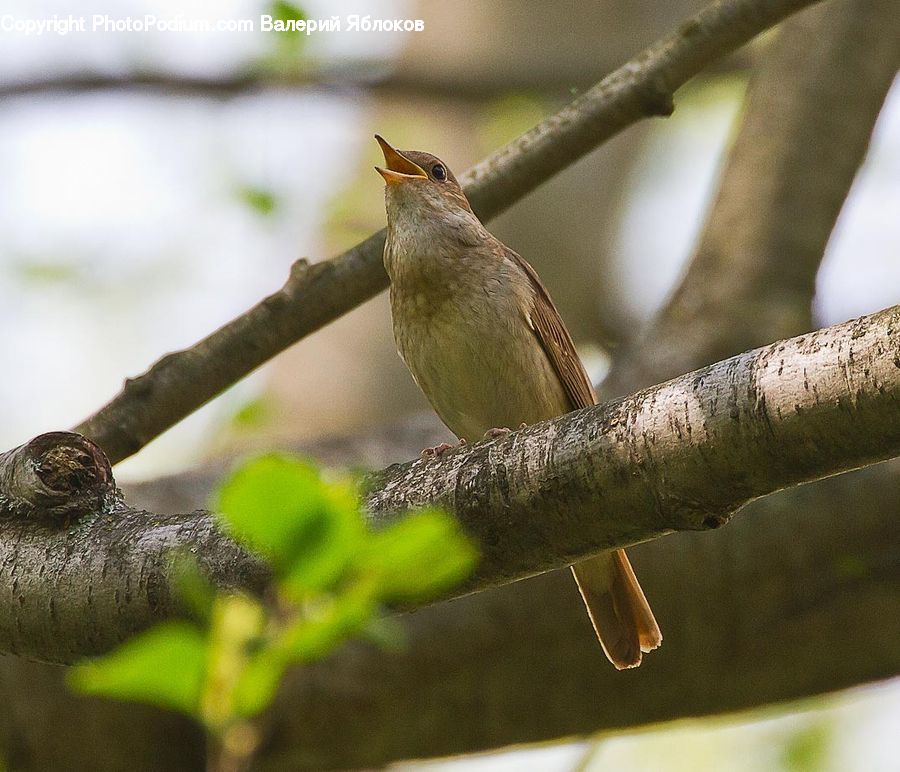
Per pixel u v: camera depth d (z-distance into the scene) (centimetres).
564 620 983
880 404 505
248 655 434
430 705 970
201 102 1318
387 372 1467
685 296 1153
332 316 861
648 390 572
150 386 827
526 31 1541
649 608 913
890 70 1188
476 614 971
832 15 1195
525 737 998
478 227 971
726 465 542
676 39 830
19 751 926
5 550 647
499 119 1527
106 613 623
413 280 947
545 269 1630
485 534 594
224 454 1140
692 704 1020
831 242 1177
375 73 1362
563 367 978
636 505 568
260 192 1284
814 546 1021
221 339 840
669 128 1892
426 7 1561
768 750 1609
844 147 1171
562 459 577
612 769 1638
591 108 845
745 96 1261
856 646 1025
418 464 618
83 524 650
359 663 948
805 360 524
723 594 1012
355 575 438
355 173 1550
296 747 948
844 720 1606
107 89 1319
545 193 1647
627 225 1789
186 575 543
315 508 421
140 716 926
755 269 1143
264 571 597
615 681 1001
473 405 962
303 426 1441
